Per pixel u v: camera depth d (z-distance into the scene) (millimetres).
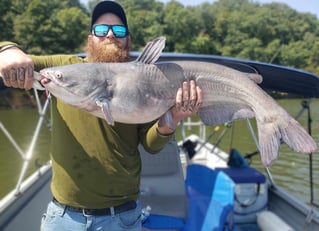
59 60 2242
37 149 10969
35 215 3623
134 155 2273
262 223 4168
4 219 3213
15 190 3596
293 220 4039
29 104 16719
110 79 1952
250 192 4480
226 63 3701
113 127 2119
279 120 1981
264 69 3666
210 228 3463
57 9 39938
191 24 42688
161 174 4262
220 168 4973
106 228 2191
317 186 7266
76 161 2137
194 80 2074
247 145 8672
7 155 10586
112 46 2326
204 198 3887
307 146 1874
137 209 2328
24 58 1797
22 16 34094
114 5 2402
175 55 3729
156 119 2182
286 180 7703
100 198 2154
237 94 2100
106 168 2137
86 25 36969
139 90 1979
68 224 2178
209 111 2146
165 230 3584
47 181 4410
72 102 1924
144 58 2049
